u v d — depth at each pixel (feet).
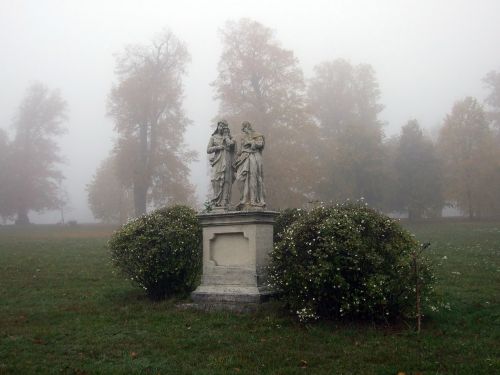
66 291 46.52
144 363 24.99
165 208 44.06
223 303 37.09
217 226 40.14
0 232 130.00
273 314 34.06
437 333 29.53
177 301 39.63
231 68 134.62
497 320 32.45
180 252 40.22
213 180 42.42
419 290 31.48
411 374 22.66
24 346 28.17
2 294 44.91
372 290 29.91
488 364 23.68
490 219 153.48
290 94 132.98
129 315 35.86
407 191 160.25
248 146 41.16
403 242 32.99
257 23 138.31
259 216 38.24
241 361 25.09
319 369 23.75
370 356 25.41
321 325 31.63
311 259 32.07
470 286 44.32
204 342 28.71
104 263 65.16
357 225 32.42
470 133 157.38
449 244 83.92
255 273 37.47
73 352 27.14
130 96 141.69
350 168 150.61
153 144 143.74
